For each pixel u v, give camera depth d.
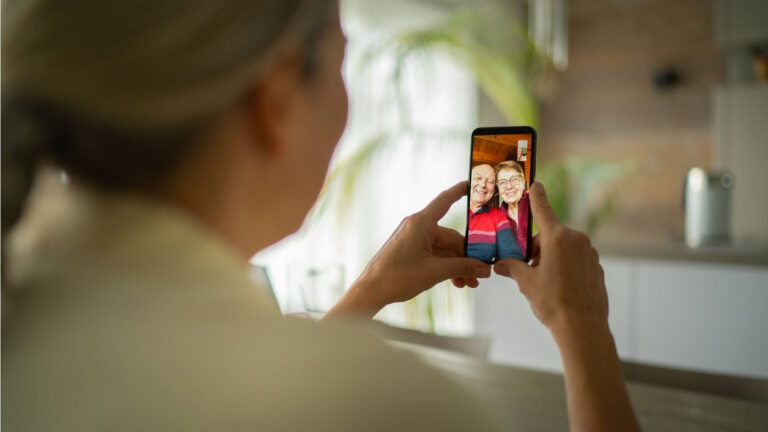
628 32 4.58
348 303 0.81
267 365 0.33
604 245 2.86
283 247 3.21
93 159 0.33
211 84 0.31
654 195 4.47
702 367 2.57
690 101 4.32
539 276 0.58
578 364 0.52
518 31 3.65
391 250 0.84
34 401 0.34
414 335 1.74
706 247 2.60
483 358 1.66
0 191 0.34
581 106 4.82
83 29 0.30
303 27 0.34
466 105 4.32
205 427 0.31
